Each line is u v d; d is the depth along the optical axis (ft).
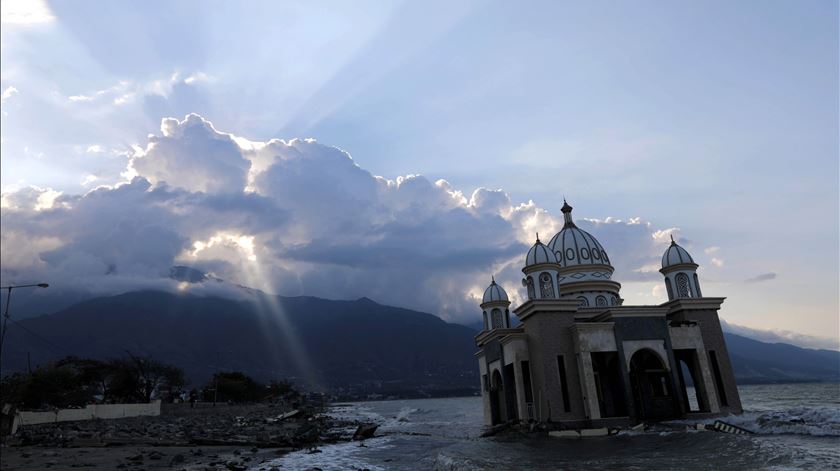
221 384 537.24
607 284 197.36
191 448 135.13
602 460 99.40
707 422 149.79
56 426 220.02
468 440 155.84
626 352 160.56
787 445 104.94
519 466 94.84
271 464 106.93
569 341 161.48
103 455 115.44
